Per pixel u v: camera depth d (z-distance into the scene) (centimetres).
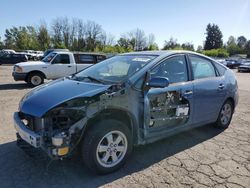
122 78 390
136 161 407
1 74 1878
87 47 7825
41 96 362
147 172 374
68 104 330
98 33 7962
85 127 337
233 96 579
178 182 351
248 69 3159
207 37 10844
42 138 326
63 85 391
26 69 1209
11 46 8706
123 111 368
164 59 431
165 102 420
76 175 358
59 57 1288
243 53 9950
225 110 576
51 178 349
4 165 380
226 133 555
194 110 473
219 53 8094
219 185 347
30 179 346
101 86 368
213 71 535
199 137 524
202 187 341
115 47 7362
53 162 390
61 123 338
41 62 1279
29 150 375
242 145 489
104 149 355
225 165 405
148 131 401
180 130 461
